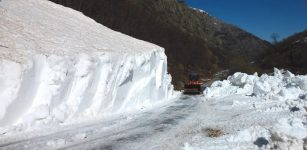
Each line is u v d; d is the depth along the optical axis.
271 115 15.67
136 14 79.88
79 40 18.59
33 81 12.98
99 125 14.01
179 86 51.69
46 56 13.77
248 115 16.25
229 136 11.99
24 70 12.50
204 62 90.19
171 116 17.45
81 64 15.47
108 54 17.39
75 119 14.58
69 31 19.78
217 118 16.44
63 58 14.36
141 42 26.19
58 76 13.97
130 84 20.08
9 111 11.74
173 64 69.12
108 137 12.25
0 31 14.63
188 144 11.02
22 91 12.35
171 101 25.02
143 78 21.81
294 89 21.91
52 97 13.61
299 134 10.13
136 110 19.34
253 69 70.56
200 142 11.55
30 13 19.53
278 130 10.41
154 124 15.08
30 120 12.38
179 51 81.88
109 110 17.31
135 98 20.42
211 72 86.56
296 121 10.98
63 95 14.42
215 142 11.48
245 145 10.98
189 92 32.34
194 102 24.22
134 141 11.84
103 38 21.94
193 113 18.48
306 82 23.39
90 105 16.11
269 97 21.98
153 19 89.12
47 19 20.19
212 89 29.64
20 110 12.25
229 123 14.68
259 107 18.83
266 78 28.59
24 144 10.43
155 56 24.28
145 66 21.80
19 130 11.74
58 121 13.56
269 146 10.05
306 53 64.88
